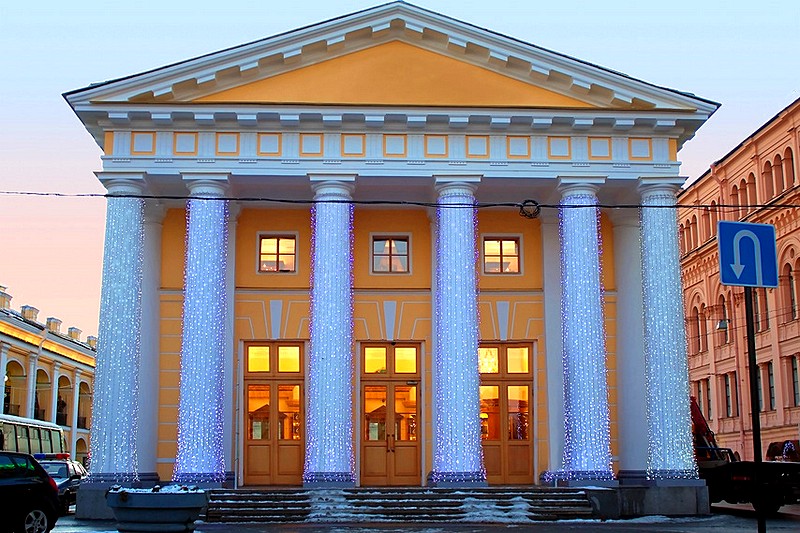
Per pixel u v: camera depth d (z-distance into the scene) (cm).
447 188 2645
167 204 2912
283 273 2945
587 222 2650
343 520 2309
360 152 2648
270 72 2675
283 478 2841
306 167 2631
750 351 1097
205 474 2472
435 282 2914
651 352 2606
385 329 2939
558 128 2680
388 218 3000
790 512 2939
